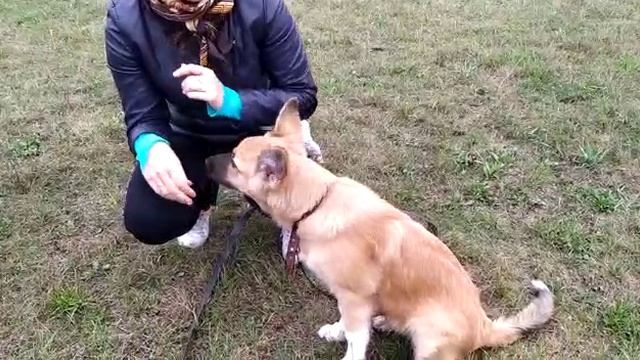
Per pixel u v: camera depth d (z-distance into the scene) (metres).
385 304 1.31
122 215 1.79
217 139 1.52
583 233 1.68
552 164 1.96
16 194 1.88
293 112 1.38
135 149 1.36
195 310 1.50
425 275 1.26
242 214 1.76
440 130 2.16
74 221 1.78
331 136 2.13
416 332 1.28
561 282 1.54
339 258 1.26
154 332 1.45
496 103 2.29
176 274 1.61
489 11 3.14
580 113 2.21
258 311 1.51
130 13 1.31
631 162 1.95
